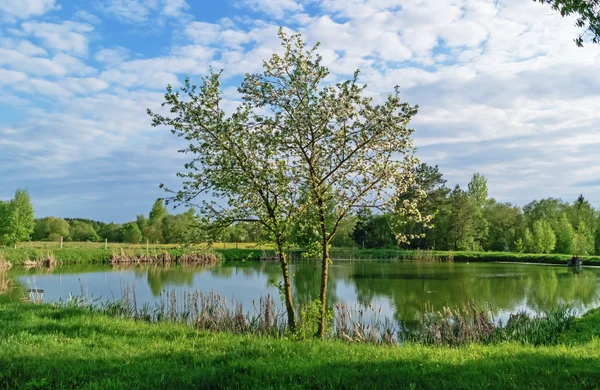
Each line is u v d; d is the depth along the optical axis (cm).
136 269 5312
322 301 1427
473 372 779
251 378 745
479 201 10025
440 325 1802
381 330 1967
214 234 1437
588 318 1781
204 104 1334
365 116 1373
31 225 6328
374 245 8662
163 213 9631
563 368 801
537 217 10038
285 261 1466
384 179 1409
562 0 849
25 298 2384
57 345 1013
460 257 7000
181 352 968
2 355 880
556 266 5828
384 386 700
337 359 890
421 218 1461
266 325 1689
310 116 1320
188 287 3503
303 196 1429
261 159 1389
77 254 6009
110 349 1006
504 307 2741
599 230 8150
